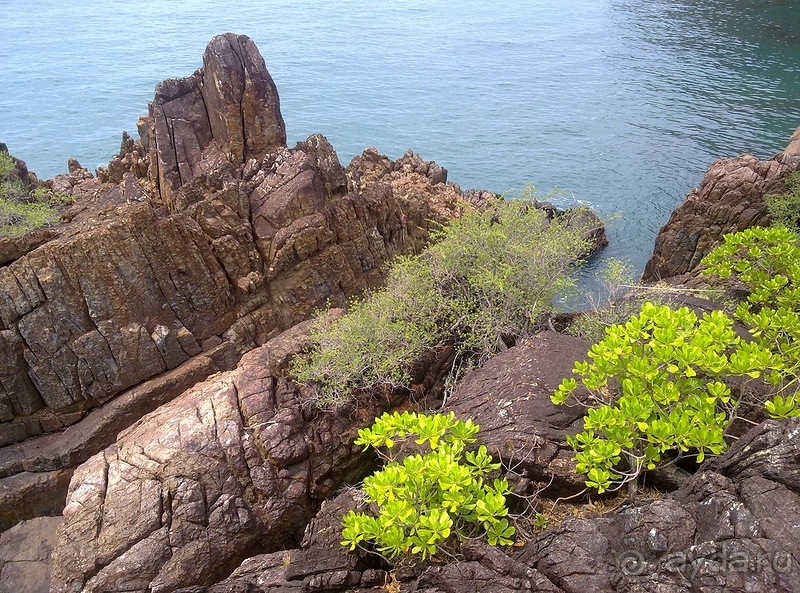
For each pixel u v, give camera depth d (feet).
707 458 24.70
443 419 26.68
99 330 52.60
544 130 182.70
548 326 46.24
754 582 16.81
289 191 62.18
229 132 68.80
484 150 171.32
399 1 464.65
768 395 26.89
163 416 39.47
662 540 18.81
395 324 42.96
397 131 191.83
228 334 59.36
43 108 210.79
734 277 47.09
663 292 44.04
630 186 136.15
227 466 36.17
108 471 36.42
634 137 170.09
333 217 65.72
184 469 35.65
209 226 58.85
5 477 49.67
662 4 371.97
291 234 61.52
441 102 219.61
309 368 40.19
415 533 24.34
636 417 23.91
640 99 205.05
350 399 40.55
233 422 37.60
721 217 73.20
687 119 180.04
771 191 70.85
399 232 75.61
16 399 51.19
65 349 51.67
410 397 42.91
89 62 277.85
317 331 43.52
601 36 313.32
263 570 26.02
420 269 48.39
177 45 318.04
